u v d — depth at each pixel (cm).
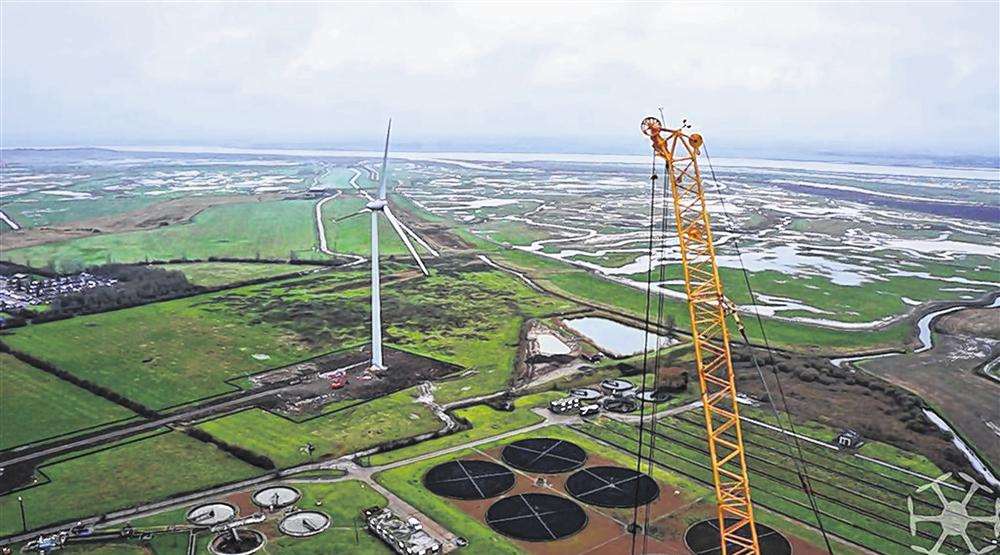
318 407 11406
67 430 10625
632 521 8206
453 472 9338
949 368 13275
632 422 10831
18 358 13500
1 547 7769
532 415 11125
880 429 10512
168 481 9162
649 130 6450
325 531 8038
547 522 8194
